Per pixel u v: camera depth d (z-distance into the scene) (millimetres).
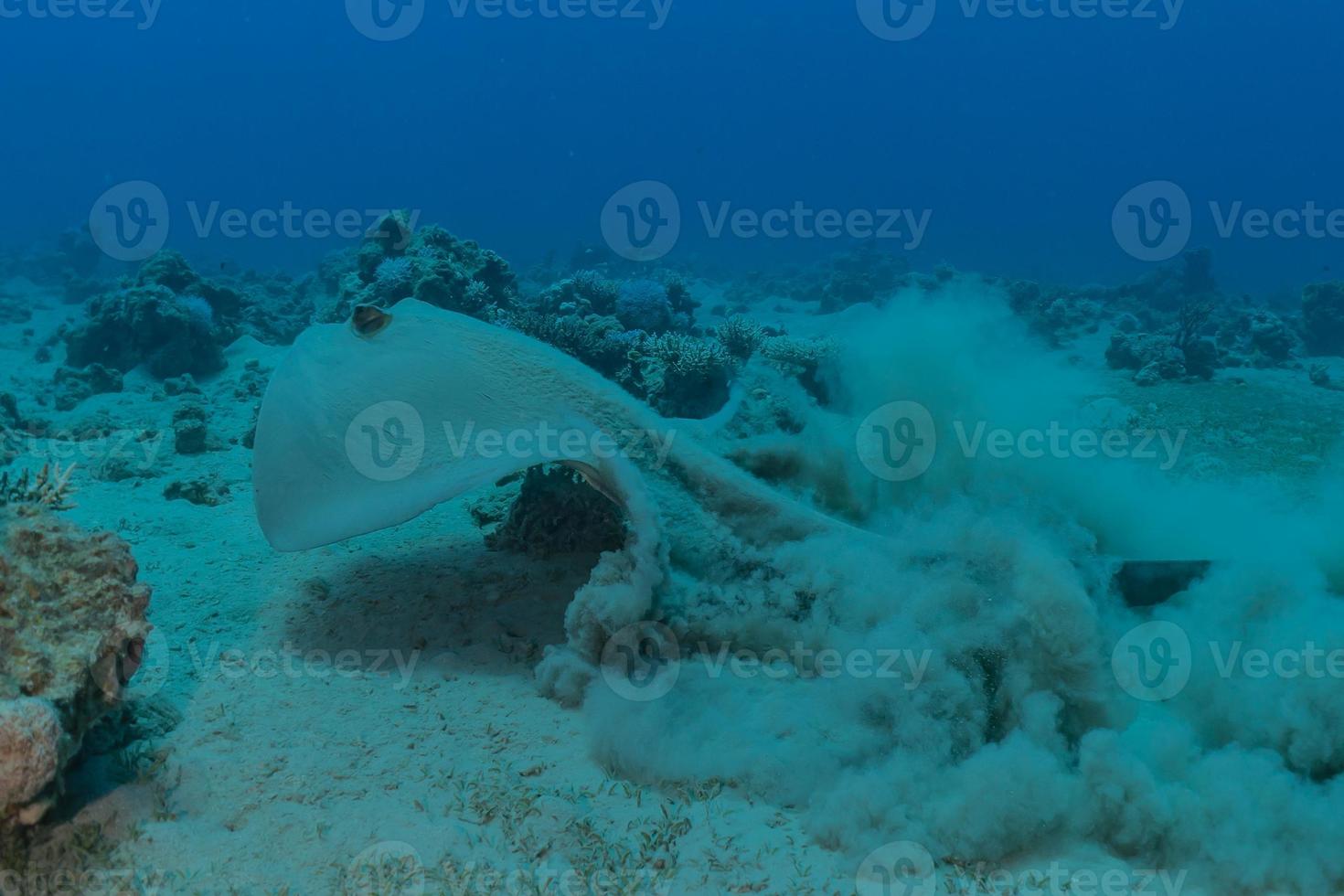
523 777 3973
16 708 2779
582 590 4914
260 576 6117
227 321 15180
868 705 4160
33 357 16266
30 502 3707
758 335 12883
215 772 3791
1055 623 4117
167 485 8195
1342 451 11266
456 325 5562
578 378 5496
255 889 3102
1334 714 3740
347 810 3611
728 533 5262
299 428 5012
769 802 3816
